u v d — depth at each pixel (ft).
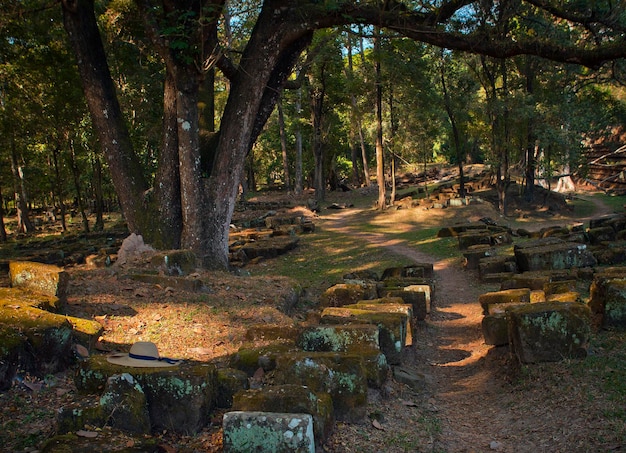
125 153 46.44
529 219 111.65
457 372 28.09
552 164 117.91
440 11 41.29
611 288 26.94
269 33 43.70
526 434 18.57
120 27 70.08
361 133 160.97
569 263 48.29
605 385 20.24
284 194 157.28
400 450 17.13
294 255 74.64
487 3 41.91
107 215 162.91
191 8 41.19
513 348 24.94
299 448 14.39
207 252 45.06
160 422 16.49
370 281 46.29
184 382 16.57
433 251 73.97
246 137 45.68
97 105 45.73
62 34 65.26
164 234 45.44
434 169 193.88
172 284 34.22
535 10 64.18
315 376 18.93
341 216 118.73
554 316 23.22
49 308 23.03
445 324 38.91
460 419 21.22
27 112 89.20
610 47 38.96
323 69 126.41
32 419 16.30
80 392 17.11
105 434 14.78
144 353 18.06
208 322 28.07
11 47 66.90
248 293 36.11
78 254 65.87
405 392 23.09
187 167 43.93
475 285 52.03
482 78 117.08
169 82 44.93
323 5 41.42
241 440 14.60
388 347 25.67
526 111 99.04
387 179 192.34
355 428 18.22
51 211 173.37
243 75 44.68
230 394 18.25
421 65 109.50
